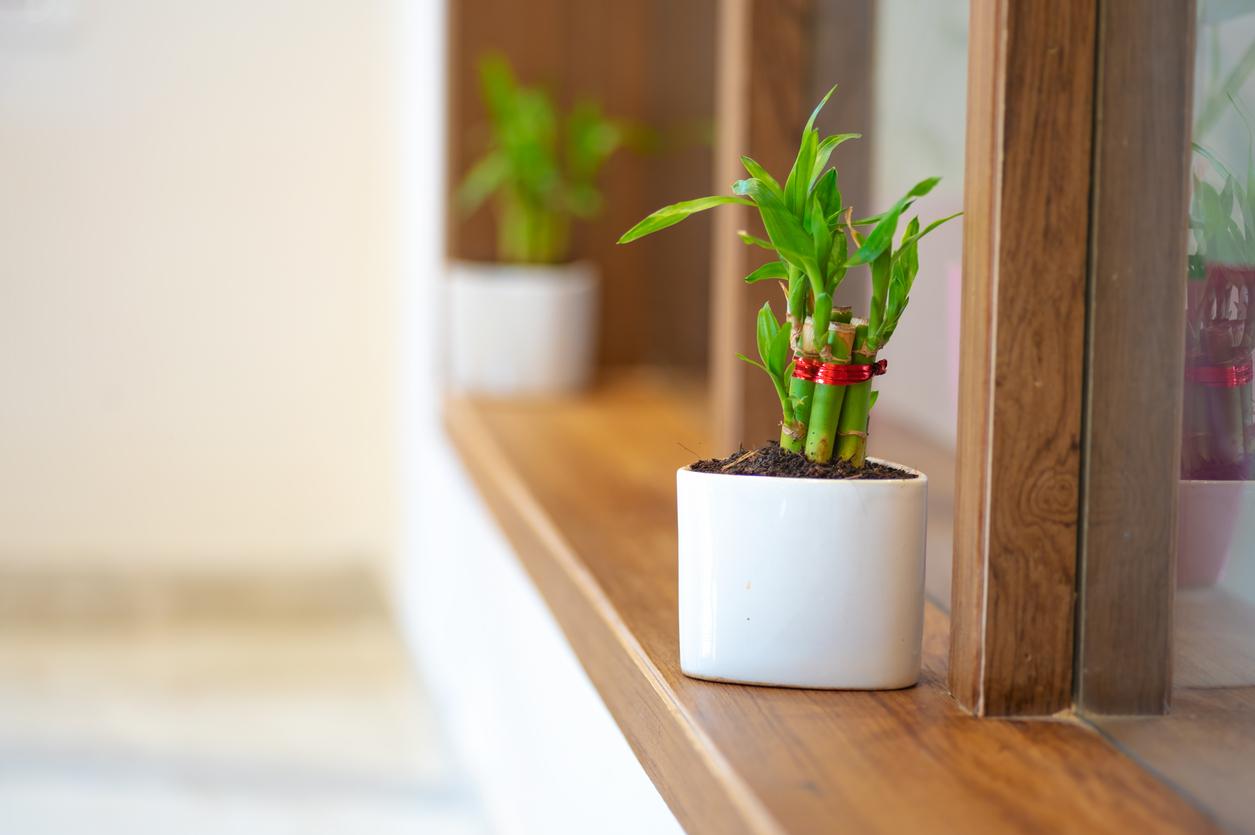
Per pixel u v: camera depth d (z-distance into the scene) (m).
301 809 2.45
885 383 1.63
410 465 3.49
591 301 3.06
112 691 3.14
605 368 3.33
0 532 3.90
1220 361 1.22
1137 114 1.26
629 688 1.41
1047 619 1.29
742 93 1.76
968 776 1.23
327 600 4.04
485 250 3.13
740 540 1.33
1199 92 1.23
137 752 2.72
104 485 3.95
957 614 1.32
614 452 2.24
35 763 2.65
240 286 3.99
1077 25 1.27
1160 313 1.26
